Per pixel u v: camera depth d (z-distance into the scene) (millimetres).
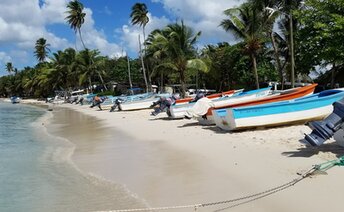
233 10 36094
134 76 75438
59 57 93312
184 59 40500
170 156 12617
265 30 36281
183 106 23453
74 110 50750
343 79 37344
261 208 7102
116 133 20281
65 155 14711
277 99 18641
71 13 75125
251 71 49781
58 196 9148
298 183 8164
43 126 28562
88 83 84500
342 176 8320
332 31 25547
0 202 8828
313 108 16453
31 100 116188
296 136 13945
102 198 8758
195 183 9188
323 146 11445
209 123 19391
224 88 55156
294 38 35719
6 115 45094
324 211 6680
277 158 10633
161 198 8328
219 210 7195
